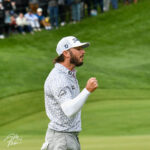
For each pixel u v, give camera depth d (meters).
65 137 10.66
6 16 52.09
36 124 31.20
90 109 33.97
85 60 51.19
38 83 42.03
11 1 53.16
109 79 44.62
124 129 27.09
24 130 29.42
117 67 50.66
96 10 64.62
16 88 40.53
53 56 51.31
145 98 38.75
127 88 42.44
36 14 56.06
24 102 36.94
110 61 53.34
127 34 62.12
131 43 60.12
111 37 60.91
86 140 20.95
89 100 37.31
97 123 29.30
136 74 48.06
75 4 59.09
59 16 57.84
